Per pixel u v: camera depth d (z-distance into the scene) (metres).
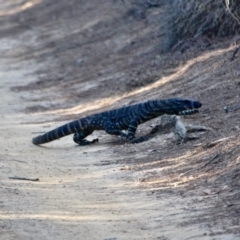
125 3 83.88
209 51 56.22
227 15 57.16
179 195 31.53
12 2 132.25
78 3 100.12
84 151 42.09
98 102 57.59
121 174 35.94
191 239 26.36
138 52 66.88
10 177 35.19
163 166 36.31
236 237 26.11
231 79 47.75
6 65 83.19
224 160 34.19
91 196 32.28
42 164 38.81
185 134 39.47
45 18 105.62
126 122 43.03
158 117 45.88
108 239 26.33
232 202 29.61
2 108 58.47
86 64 71.94
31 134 47.94
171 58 59.56
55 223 28.05
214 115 42.31
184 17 60.91
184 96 48.81
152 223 28.44
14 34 104.81
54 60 79.31
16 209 29.62
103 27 81.75
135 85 58.44
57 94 64.12
